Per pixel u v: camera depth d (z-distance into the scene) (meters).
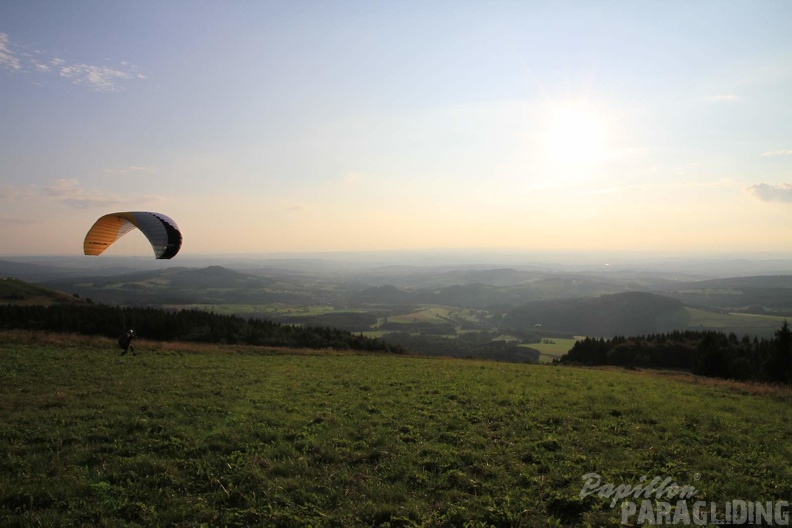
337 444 11.79
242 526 7.82
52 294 79.25
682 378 29.56
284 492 8.98
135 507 8.26
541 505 8.68
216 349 36.09
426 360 36.72
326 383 21.03
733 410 17.25
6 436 11.53
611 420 14.62
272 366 27.23
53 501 8.35
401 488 9.27
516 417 14.76
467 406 16.33
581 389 20.39
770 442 12.73
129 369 22.80
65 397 15.81
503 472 10.13
